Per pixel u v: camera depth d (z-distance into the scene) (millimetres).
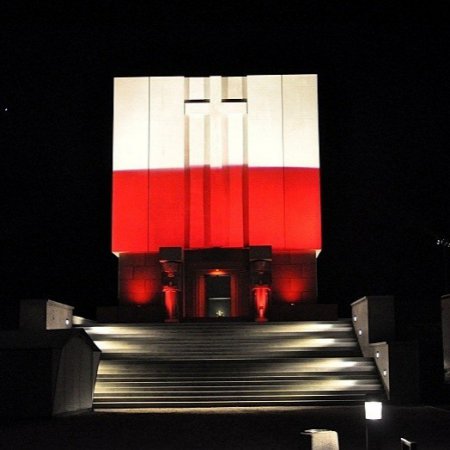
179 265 34500
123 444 13547
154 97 36406
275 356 28109
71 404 20250
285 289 35406
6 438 14664
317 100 36312
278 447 12883
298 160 35875
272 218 35438
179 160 35969
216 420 17984
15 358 18844
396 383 22500
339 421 17531
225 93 36375
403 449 8609
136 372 24703
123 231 35656
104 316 34406
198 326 30094
